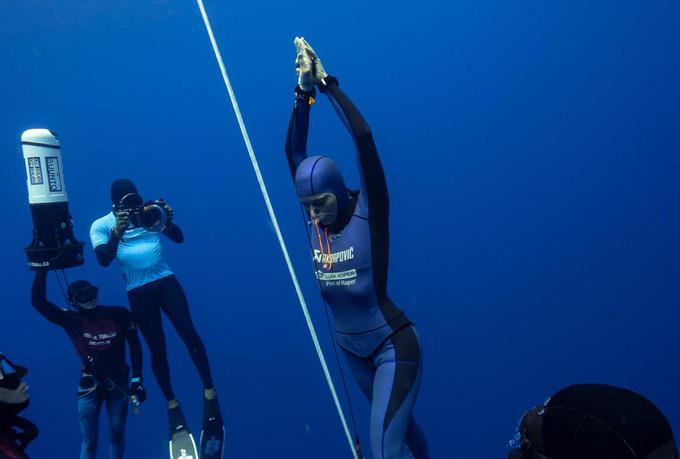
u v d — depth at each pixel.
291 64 8.06
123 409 4.55
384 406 2.67
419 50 7.97
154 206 4.13
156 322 4.44
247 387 8.22
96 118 7.85
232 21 7.84
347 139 8.07
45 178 3.57
